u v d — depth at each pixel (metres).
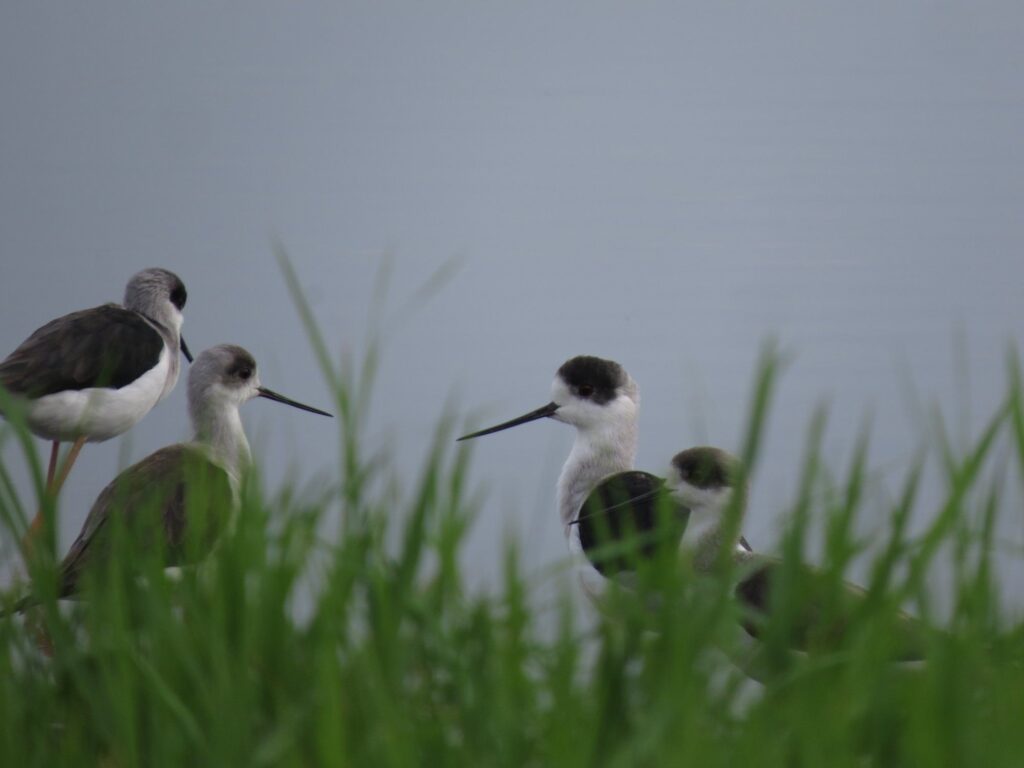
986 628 8.25
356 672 7.90
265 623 8.24
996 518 8.30
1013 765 7.20
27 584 9.48
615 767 7.16
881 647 7.84
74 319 17.59
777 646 8.09
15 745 7.95
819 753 7.27
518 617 8.23
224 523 9.63
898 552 8.09
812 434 8.17
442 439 8.84
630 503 14.32
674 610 8.07
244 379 16.59
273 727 7.96
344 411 9.08
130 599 8.79
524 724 7.79
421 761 7.52
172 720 7.71
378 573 8.35
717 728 7.70
